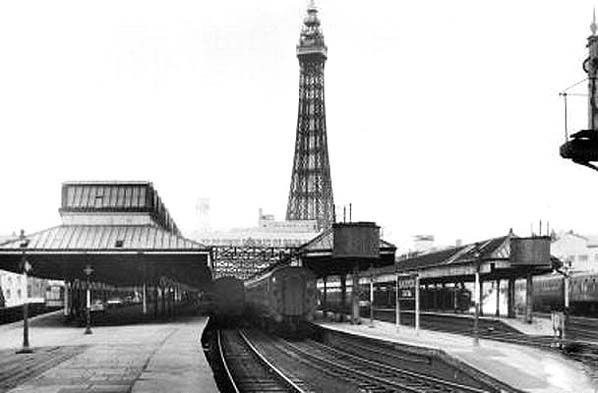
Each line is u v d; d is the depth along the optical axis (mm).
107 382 19344
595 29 18406
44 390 17953
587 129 17922
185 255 49875
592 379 24031
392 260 53781
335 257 49219
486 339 41750
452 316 57344
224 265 109438
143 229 52094
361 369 29719
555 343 36031
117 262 55781
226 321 61750
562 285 66625
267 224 175250
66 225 52562
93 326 48531
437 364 29828
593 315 62844
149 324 49688
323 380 26047
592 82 18156
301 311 48344
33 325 51844
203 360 25016
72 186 53438
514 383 23109
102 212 52750
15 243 49844
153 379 19938
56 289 93812
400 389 23281
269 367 28688
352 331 42281
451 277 59438
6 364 24844
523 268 50438
